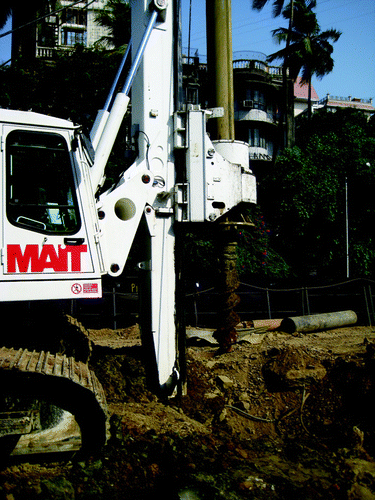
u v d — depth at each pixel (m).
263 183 22.98
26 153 4.55
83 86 13.73
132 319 12.73
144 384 6.56
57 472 4.40
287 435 6.25
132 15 5.75
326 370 7.19
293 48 30.94
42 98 13.58
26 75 13.54
